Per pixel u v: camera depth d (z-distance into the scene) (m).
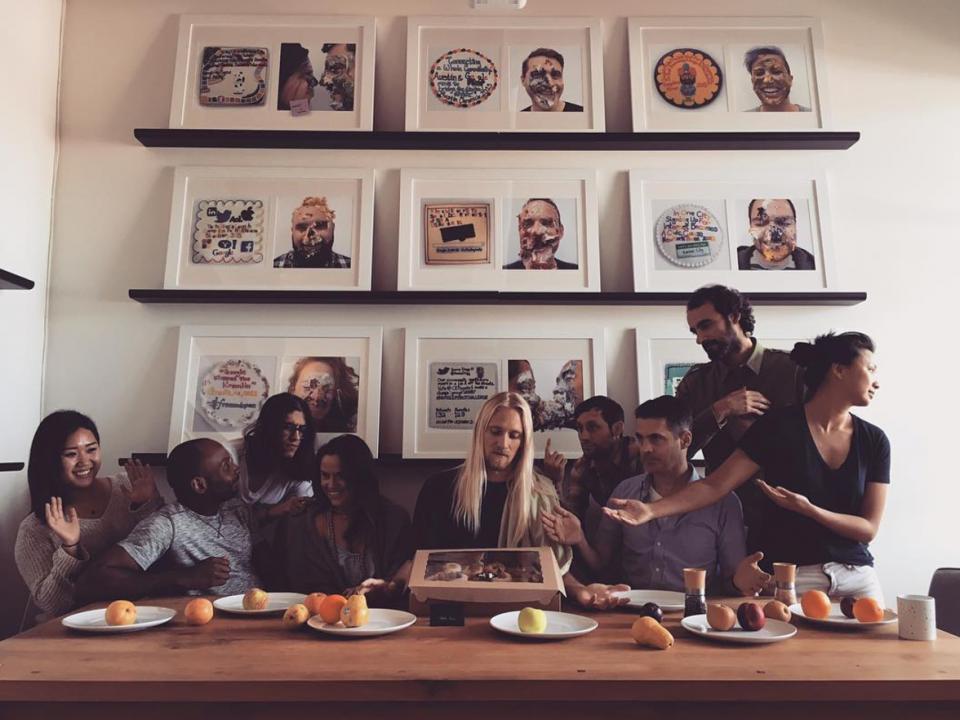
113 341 2.58
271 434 2.36
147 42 2.73
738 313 2.26
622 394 2.58
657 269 2.60
